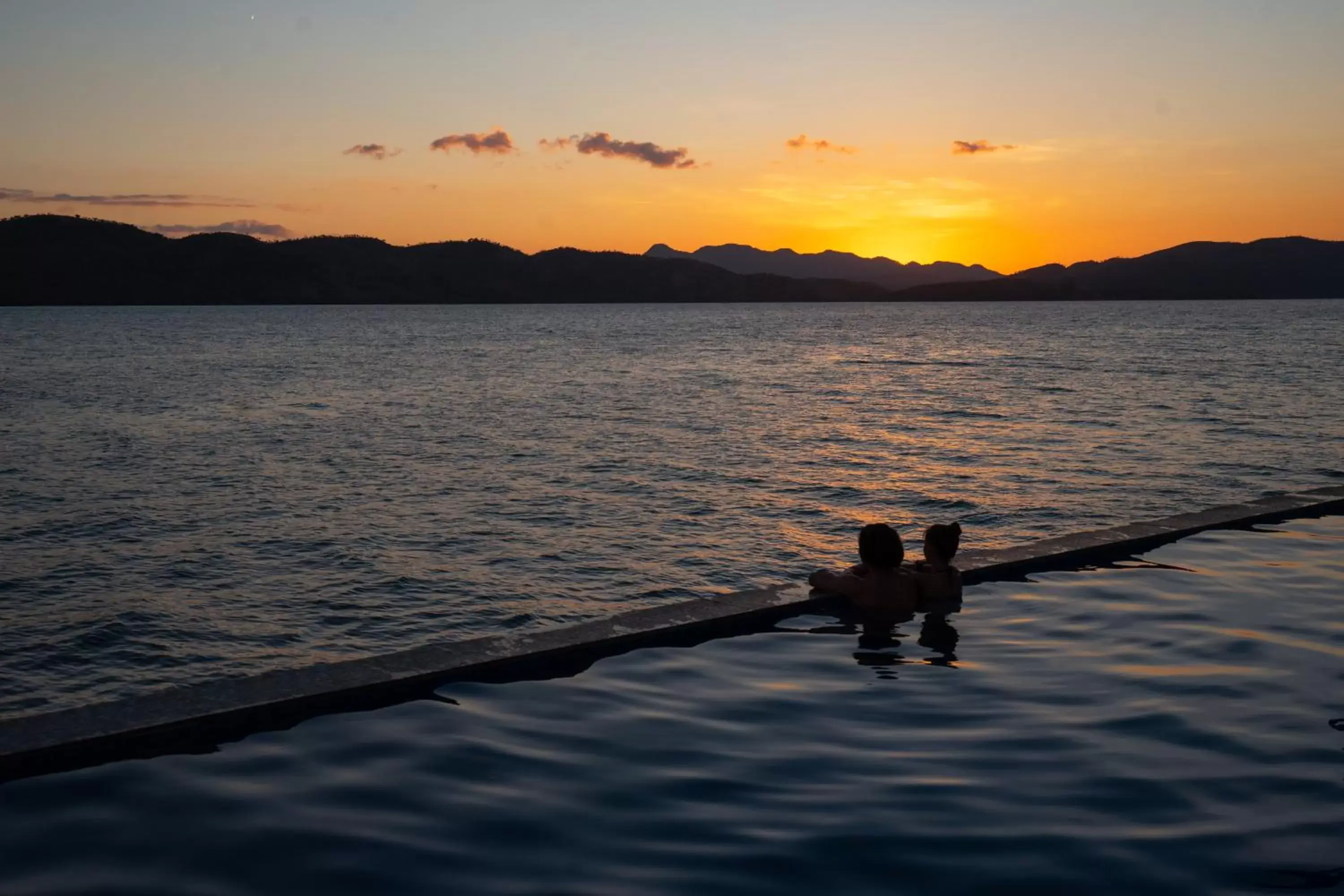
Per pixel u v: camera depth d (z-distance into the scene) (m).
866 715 4.61
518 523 15.69
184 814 3.54
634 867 3.17
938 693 4.93
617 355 72.25
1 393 41.19
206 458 23.23
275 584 12.35
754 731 4.41
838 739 4.31
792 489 18.16
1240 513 9.06
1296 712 4.58
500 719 4.54
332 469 21.52
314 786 3.79
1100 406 32.38
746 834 3.40
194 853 3.25
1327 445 22.73
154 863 3.18
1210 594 6.74
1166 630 5.96
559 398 38.50
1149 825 3.43
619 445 24.75
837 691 4.96
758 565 13.06
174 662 9.82
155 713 4.30
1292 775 3.85
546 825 3.48
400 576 12.66
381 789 3.78
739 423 29.22
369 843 3.32
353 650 10.11
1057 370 50.78
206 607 11.41
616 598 11.74
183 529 15.55
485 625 10.84
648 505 16.95
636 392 40.78
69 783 3.79
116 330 130.25
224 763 4.01
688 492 18.06
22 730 4.09
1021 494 17.28
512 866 3.18
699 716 4.60
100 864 3.16
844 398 37.28
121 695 9.06
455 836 3.38
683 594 11.85
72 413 33.84
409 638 10.45
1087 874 3.09
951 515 15.73
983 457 21.69
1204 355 61.59
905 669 5.30
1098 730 4.38
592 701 4.80
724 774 3.94
